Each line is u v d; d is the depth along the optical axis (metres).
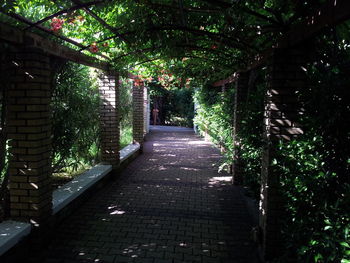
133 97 8.67
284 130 2.80
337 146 2.04
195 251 3.11
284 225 2.40
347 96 1.94
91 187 4.77
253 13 2.54
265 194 2.94
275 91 2.79
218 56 4.73
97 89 5.90
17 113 2.92
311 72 2.37
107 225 3.69
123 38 3.58
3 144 3.25
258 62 3.43
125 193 5.00
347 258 1.54
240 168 5.54
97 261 2.87
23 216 3.02
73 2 2.55
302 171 2.13
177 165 7.30
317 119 2.10
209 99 10.55
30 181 2.98
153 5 2.86
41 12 3.32
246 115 4.02
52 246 3.15
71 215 3.98
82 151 5.22
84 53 4.39
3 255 2.59
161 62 6.05
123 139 9.85
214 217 4.04
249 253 3.11
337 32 2.34
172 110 20.86
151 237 3.40
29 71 2.85
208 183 5.71
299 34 2.29
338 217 1.69
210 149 9.80
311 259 1.95
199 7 2.75
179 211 4.23
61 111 4.17
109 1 2.57
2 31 2.47
